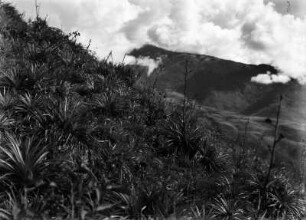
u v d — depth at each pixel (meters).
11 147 6.53
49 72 11.69
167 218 6.55
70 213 5.75
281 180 9.57
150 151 9.88
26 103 9.01
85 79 12.71
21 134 7.84
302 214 8.99
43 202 5.73
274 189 9.24
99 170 7.33
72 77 12.35
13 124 8.22
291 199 9.02
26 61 12.02
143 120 11.49
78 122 8.73
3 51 12.05
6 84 10.01
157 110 12.42
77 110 9.42
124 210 6.48
